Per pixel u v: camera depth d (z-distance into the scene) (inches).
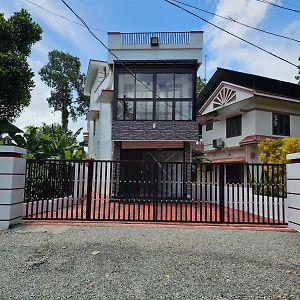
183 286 146.4
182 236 250.7
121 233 257.0
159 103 503.5
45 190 315.0
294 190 287.4
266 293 139.9
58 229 269.3
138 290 140.7
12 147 278.5
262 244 229.3
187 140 494.0
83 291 138.3
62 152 551.2
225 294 138.1
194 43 505.7
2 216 271.4
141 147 535.8
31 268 167.5
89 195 308.7
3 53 671.1
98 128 749.9
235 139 706.2
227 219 327.0
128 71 509.0
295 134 684.7
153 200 326.0
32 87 723.4
